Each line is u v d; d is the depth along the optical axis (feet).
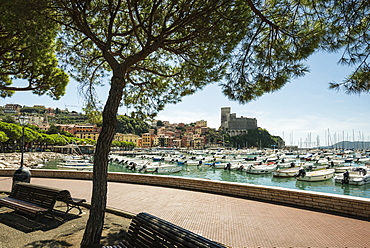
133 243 11.28
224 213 23.54
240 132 599.98
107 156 15.11
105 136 14.92
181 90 24.97
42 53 24.34
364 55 12.26
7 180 44.60
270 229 19.03
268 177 103.14
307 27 14.64
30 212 18.29
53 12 18.78
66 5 16.61
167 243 9.35
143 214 11.94
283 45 16.15
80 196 31.58
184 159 179.42
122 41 24.25
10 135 175.94
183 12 16.16
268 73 16.87
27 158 150.41
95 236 14.49
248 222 20.80
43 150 283.38
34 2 15.81
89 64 24.67
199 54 19.75
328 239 16.96
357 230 18.75
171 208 25.34
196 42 18.74
